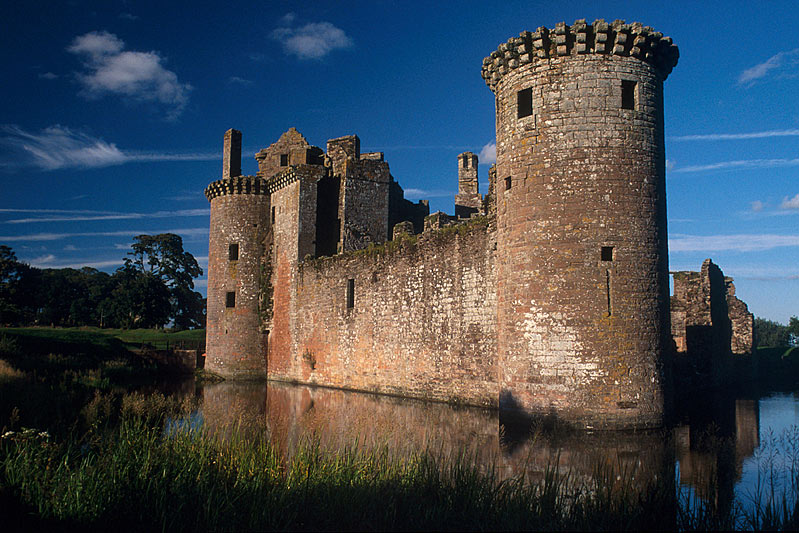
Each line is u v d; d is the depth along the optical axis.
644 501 8.36
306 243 34.47
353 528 7.75
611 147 16.61
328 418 17.83
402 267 26.19
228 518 8.07
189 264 83.44
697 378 27.28
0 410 15.52
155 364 37.81
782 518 8.05
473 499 8.32
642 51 17.02
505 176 18.06
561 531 7.44
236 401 23.02
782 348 47.16
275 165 39.09
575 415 15.84
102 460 9.73
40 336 35.59
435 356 24.00
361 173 36.12
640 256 16.53
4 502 8.56
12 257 80.62
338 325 30.50
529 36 17.34
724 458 12.23
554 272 16.50
